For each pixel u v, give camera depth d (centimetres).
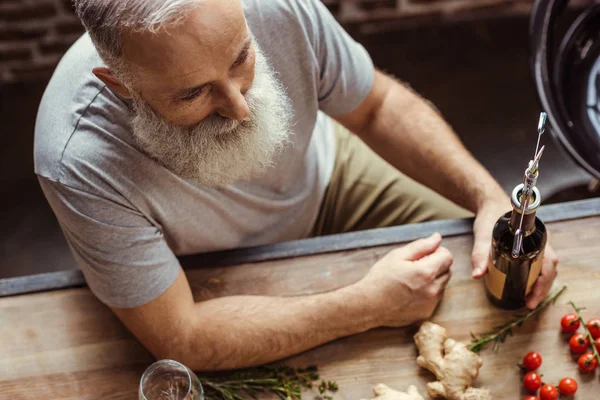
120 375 133
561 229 144
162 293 130
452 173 154
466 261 142
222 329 133
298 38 135
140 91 110
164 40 99
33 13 275
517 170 263
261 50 132
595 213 145
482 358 130
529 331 133
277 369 133
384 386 126
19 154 279
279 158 146
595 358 126
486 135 271
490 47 293
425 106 162
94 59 122
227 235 150
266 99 120
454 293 138
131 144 123
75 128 121
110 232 124
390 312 134
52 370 134
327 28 141
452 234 145
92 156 121
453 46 294
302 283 142
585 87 152
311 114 148
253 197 148
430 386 126
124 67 106
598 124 148
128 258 127
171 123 117
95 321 140
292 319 133
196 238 144
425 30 300
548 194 256
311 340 133
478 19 300
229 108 113
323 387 130
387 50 296
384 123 159
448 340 129
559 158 263
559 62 162
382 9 296
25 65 294
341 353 134
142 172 125
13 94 295
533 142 268
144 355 136
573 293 136
